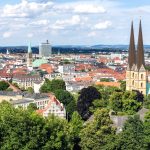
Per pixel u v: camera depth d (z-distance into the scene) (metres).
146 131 129.62
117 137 131.25
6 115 120.69
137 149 127.50
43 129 121.06
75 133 142.12
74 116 175.12
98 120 138.50
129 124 131.75
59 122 130.75
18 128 117.38
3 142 116.62
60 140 123.88
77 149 141.50
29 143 115.88
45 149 118.88
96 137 135.50
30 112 128.00
